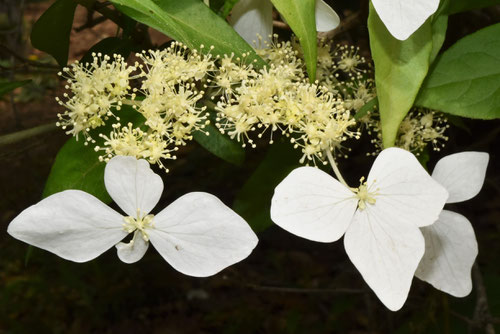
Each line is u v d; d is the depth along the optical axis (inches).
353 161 22.4
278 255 29.4
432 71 7.9
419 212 6.8
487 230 27.5
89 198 6.8
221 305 28.1
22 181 30.4
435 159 13.0
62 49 8.7
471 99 7.7
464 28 10.5
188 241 6.8
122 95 7.5
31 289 28.7
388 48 7.4
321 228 6.8
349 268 18.5
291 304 27.0
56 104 23.2
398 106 7.4
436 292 12.5
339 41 10.9
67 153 7.8
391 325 17.0
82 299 28.1
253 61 7.6
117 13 8.8
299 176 6.9
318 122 7.4
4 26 17.0
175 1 7.6
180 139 7.4
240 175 31.8
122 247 6.8
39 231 6.7
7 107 31.0
